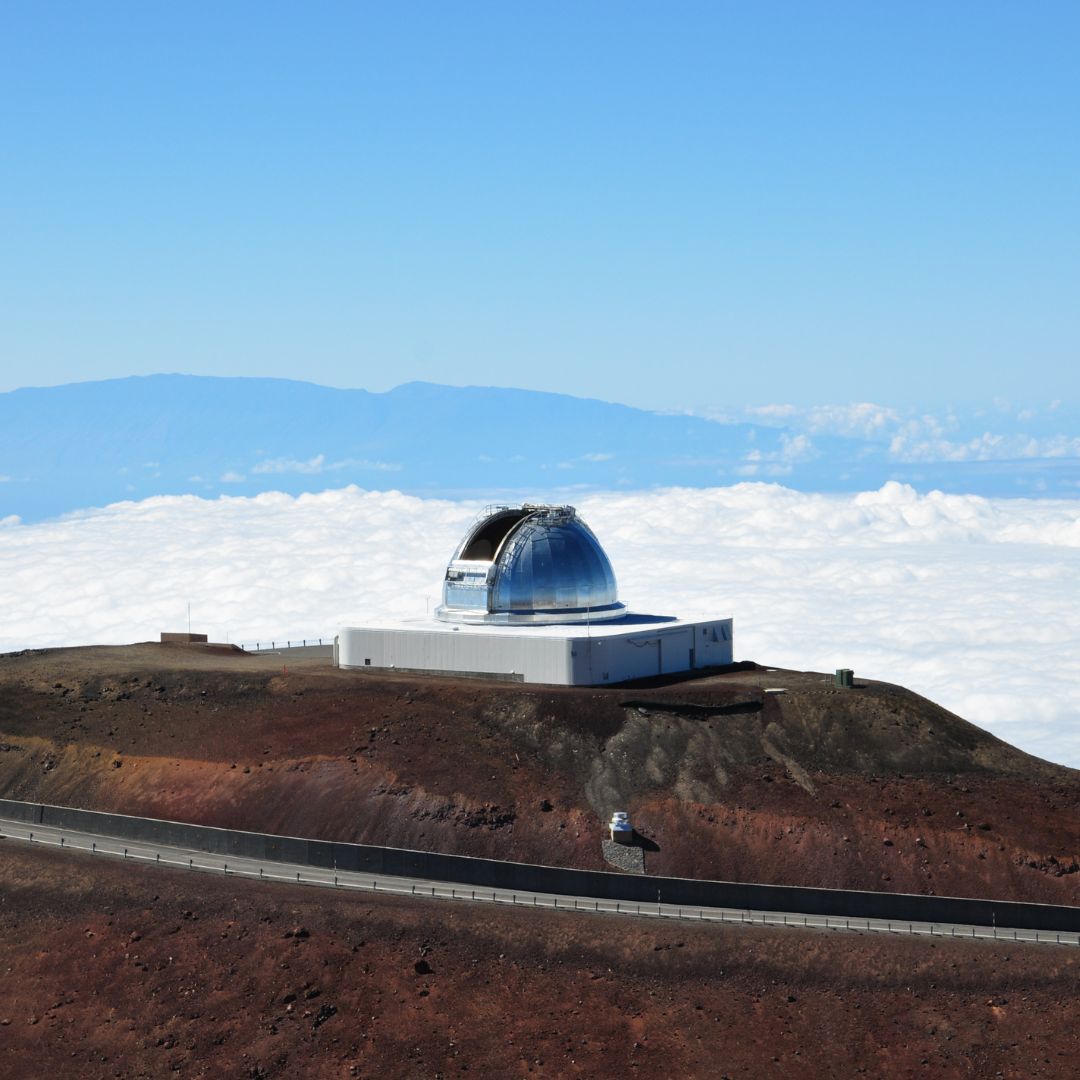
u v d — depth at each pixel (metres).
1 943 98.38
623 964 91.62
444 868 101.50
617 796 106.12
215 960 94.00
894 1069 85.19
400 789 107.44
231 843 106.44
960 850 100.31
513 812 105.06
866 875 99.06
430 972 91.75
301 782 110.00
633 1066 85.44
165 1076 86.94
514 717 113.00
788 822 102.81
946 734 112.44
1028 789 106.88
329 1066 86.44
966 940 93.31
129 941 96.50
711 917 96.00
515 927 94.38
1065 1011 87.81
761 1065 85.50
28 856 106.56
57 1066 88.56
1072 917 95.19
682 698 113.94
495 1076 85.06
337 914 96.06
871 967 90.81
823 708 113.50
